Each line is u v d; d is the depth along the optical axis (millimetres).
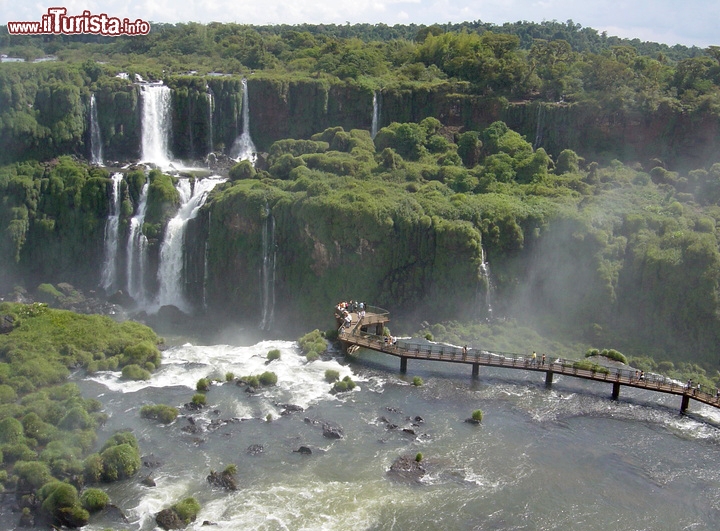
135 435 70500
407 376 86500
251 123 157625
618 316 107875
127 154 148125
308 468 66000
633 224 112250
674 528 59875
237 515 59031
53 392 77125
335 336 96375
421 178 131000
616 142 146875
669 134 142875
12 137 135625
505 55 166500
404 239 112312
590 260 109500
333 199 112625
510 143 141125
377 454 68750
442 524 58969
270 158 138500
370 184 122562
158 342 97250
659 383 82875
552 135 150375
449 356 89375
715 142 138250
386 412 77062
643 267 107438
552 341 105750
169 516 57562
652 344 104500
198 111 151625
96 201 128125
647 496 64062
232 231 117688
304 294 113250
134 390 80062
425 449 70062
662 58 173000
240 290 117438
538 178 130625
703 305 102938
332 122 158875
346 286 112000
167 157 151125
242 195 116812
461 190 127625
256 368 86938
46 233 127875
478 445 71250
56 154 141250
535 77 157500
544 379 87688
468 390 83500
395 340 90062
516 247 112375
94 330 93812
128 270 125938
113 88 145500
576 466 68312
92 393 79062
